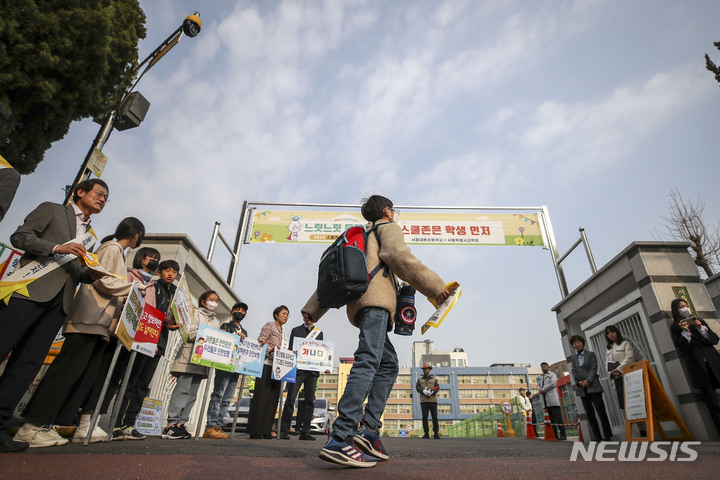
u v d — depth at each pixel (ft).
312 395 21.44
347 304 8.09
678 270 21.86
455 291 7.91
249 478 5.18
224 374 19.38
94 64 21.01
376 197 9.37
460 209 34.24
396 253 7.73
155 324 12.48
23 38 18.56
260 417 19.36
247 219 33.78
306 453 9.28
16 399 7.88
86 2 20.21
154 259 14.08
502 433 48.08
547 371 32.01
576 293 28.91
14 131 19.95
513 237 33.55
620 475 5.49
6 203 7.95
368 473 5.87
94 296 10.07
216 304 18.29
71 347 9.56
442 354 287.07
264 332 20.48
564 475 5.60
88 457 6.71
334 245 8.00
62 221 9.29
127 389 13.48
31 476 4.89
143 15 25.35
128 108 20.51
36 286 8.18
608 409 25.76
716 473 5.54
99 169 19.31
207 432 18.16
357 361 7.21
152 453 8.01
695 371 17.71
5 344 7.73
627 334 23.99
